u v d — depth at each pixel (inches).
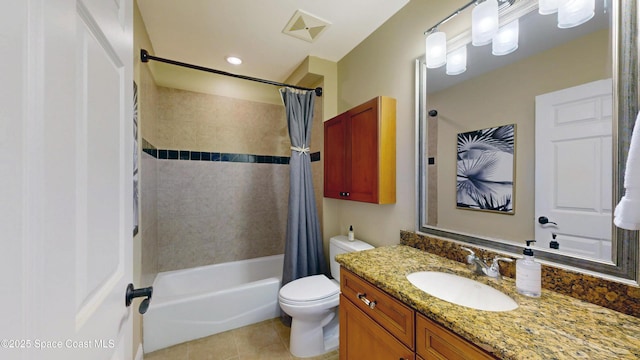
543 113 36.5
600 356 21.6
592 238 31.6
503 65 41.6
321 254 85.2
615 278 29.5
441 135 52.5
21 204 11.9
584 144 32.4
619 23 29.6
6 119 11.2
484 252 43.1
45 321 13.3
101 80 21.2
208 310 71.7
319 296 62.1
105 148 22.0
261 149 108.1
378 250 55.2
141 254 62.7
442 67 52.2
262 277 104.7
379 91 69.4
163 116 90.0
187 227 94.7
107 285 22.2
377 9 62.1
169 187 91.6
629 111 29.0
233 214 102.7
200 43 76.2
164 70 90.0
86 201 18.4
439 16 52.8
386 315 37.9
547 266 34.9
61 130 14.9
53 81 14.1
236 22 66.1
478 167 45.5
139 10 60.6
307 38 74.2
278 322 79.0
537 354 21.9
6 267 11.2
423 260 48.3
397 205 63.2
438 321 28.9
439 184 53.0
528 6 38.2
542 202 36.6
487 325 26.3
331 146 79.7
